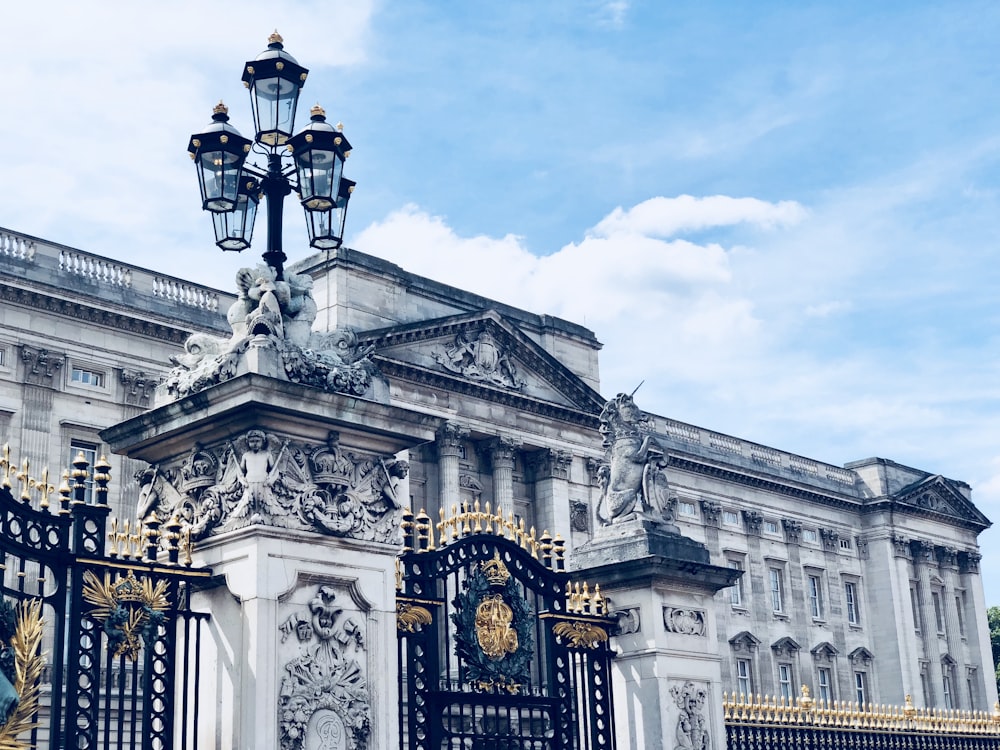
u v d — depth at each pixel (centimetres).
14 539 1276
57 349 4659
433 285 6200
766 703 2089
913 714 2403
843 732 2211
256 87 1512
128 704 2394
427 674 1592
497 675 1661
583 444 6669
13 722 1215
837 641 8469
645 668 1809
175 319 4938
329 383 1420
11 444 4459
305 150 1490
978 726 2538
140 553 1359
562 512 6438
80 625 1291
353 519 1428
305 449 1405
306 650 1360
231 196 1454
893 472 9138
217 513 1380
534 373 6544
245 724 1298
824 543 8631
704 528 7800
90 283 4800
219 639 1355
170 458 1449
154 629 1330
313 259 5903
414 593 1602
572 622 1791
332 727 1359
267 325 1402
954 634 9175
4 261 4606
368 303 5869
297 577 1363
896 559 8894
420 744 1572
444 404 6047
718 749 1844
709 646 1886
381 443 1467
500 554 1723
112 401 4762
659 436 7631
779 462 8506
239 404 1343
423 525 1661
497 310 6506
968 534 9662
